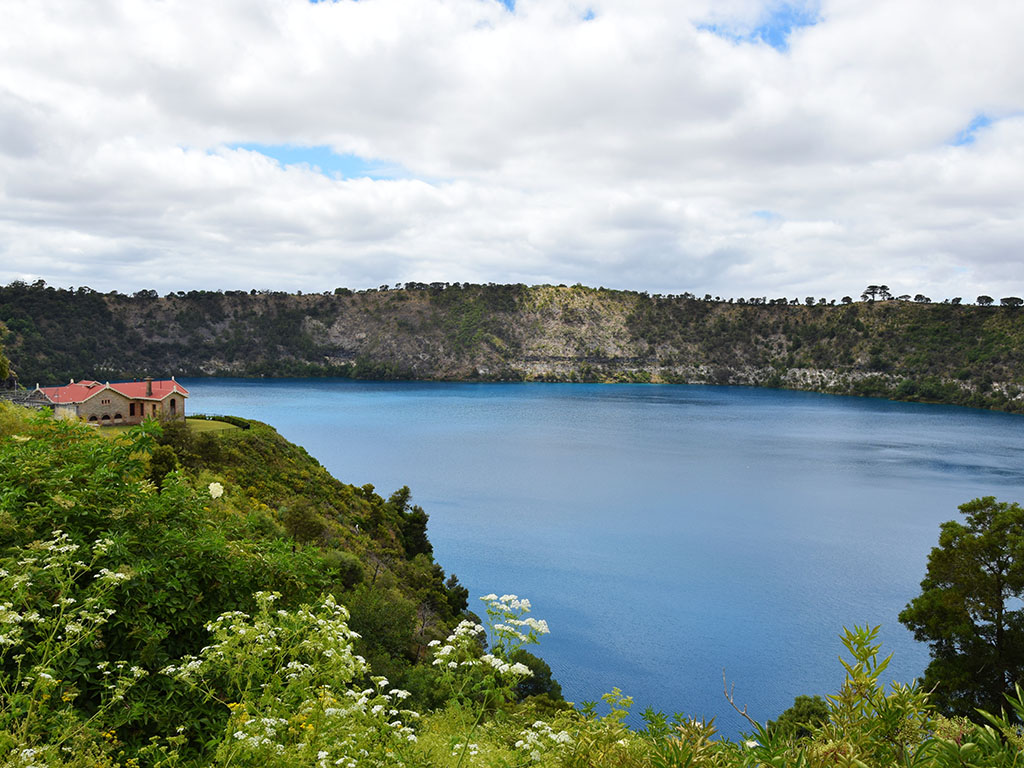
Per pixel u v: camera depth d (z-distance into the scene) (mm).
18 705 6332
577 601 72625
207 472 44344
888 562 89125
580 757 4785
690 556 90625
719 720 47875
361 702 6488
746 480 145625
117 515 9203
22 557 7836
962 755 3273
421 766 6184
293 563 10344
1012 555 29047
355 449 171750
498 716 6996
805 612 70625
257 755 5996
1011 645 29453
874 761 3533
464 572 81500
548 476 146125
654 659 58625
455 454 169750
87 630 7023
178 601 8703
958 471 155625
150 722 7840
